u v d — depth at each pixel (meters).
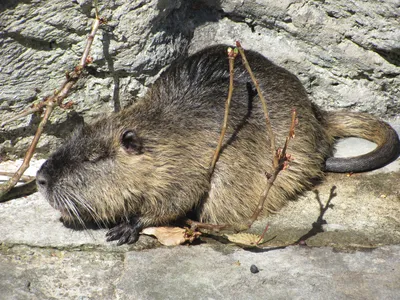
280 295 5.95
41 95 7.91
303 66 8.53
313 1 8.15
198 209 7.29
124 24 7.71
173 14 8.16
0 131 7.83
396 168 7.97
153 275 6.23
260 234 6.89
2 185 7.23
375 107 8.64
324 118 8.44
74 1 7.46
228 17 8.52
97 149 6.86
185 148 6.96
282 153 6.45
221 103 7.31
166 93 7.39
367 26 8.05
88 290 6.06
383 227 6.95
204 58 7.75
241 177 7.16
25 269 6.31
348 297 5.90
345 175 7.91
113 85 8.12
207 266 6.36
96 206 6.89
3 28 7.40
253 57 7.88
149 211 6.98
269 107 7.46
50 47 7.71
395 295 5.92
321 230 6.93
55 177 6.73
